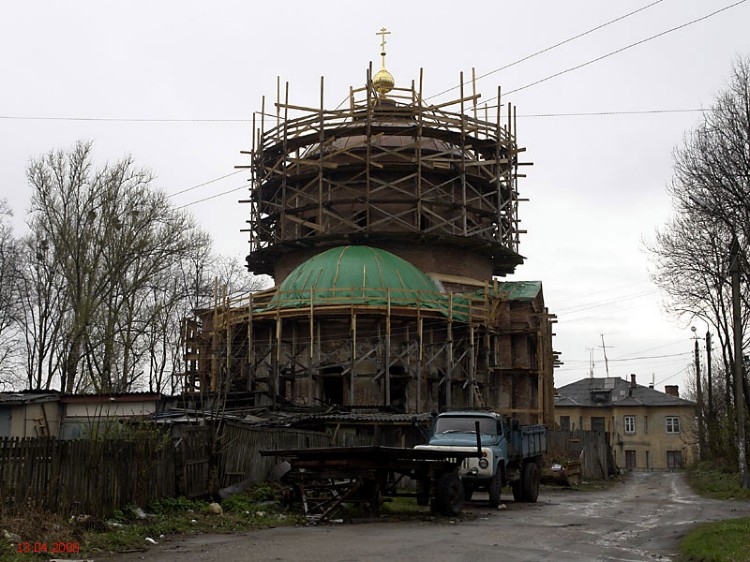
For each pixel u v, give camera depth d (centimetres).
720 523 1800
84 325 3934
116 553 1345
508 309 4494
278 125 4806
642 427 8519
